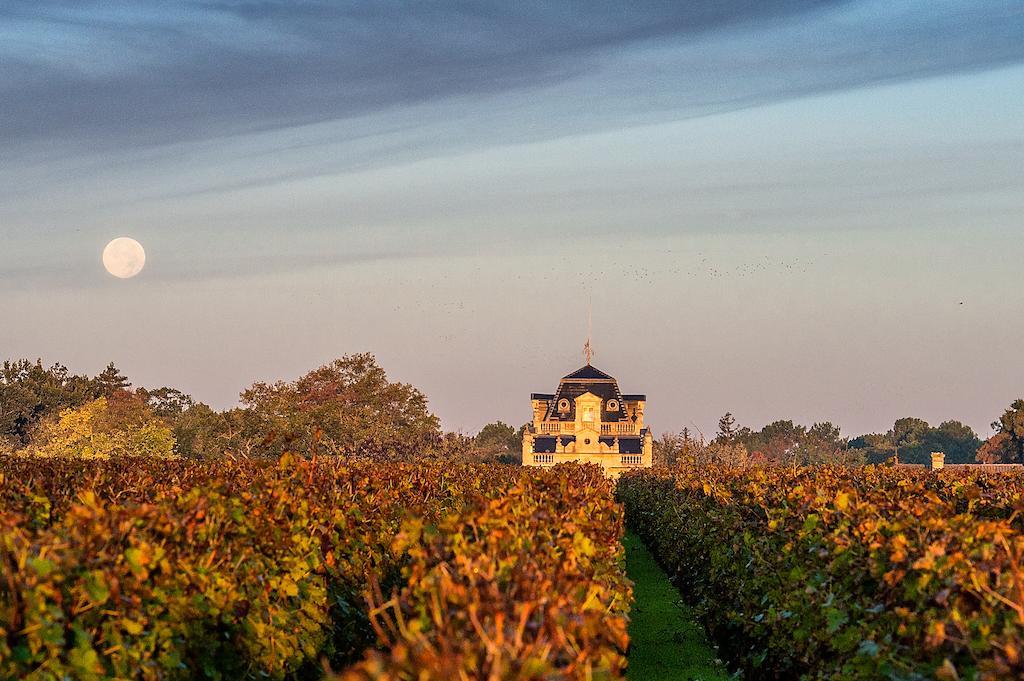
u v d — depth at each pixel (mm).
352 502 20797
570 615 10047
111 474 26984
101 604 12008
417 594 11633
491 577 10734
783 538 20312
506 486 25531
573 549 15523
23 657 10555
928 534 14523
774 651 19531
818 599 16438
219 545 15320
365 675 8109
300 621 16906
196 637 13875
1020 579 11242
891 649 13328
